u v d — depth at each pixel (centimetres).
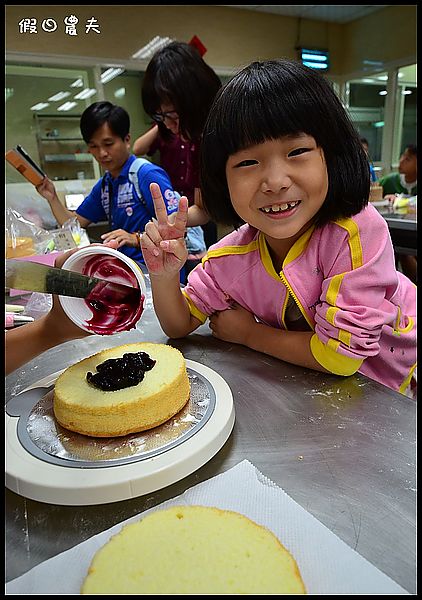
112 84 409
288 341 69
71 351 77
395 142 477
